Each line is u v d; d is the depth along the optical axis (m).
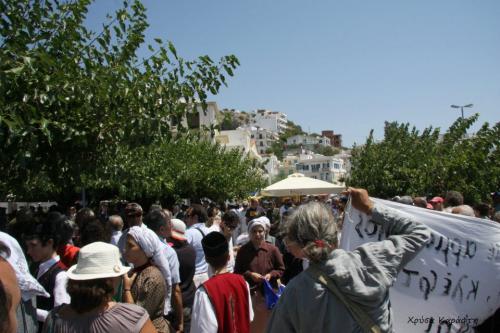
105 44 6.59
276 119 180.62
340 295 2.05
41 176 6.87
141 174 10.38
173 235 5.72
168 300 4.30
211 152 27.34
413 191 16.09
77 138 5.82
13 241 3.41
